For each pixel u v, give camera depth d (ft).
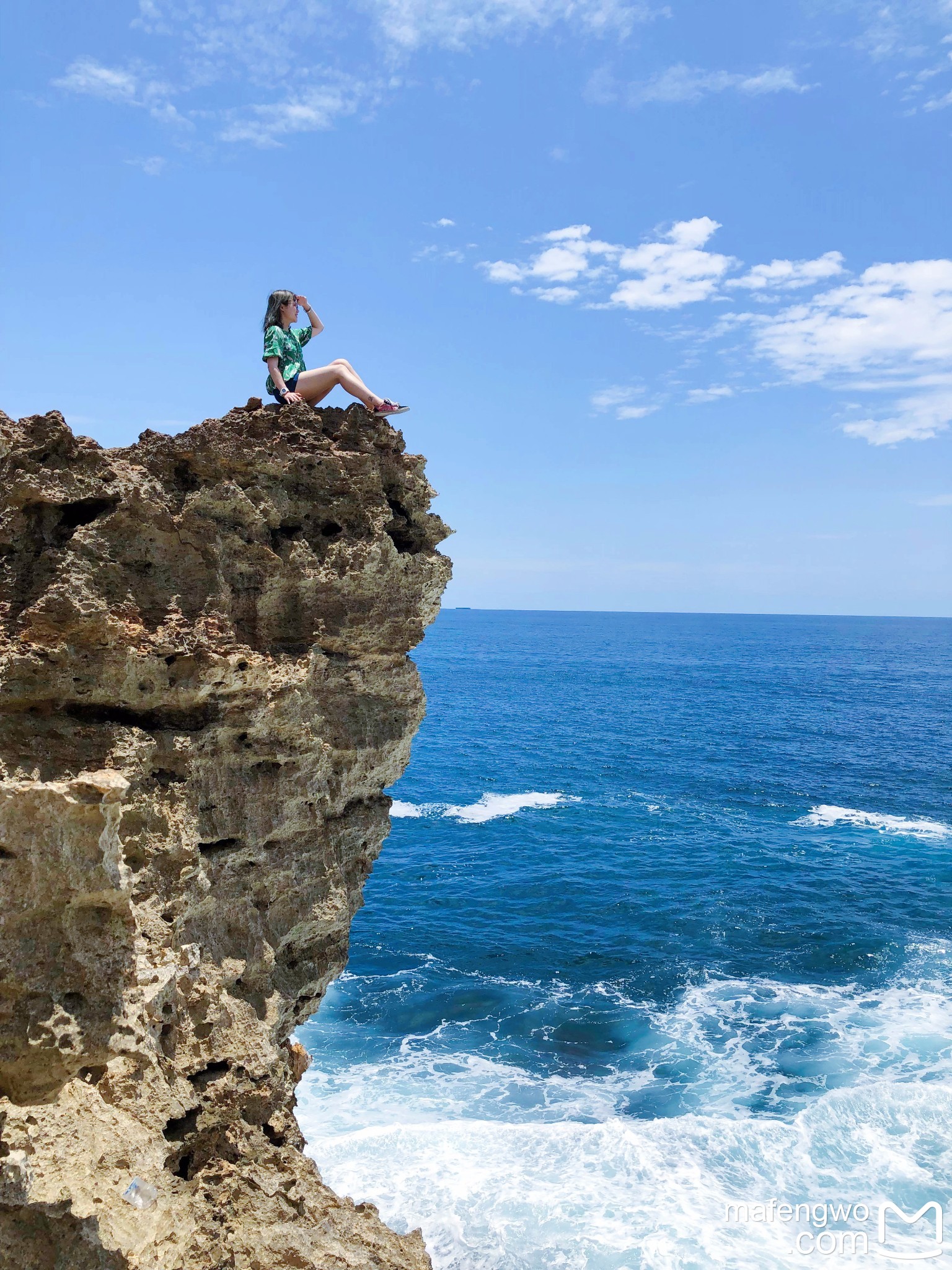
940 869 137.69
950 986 96.12
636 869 137.49
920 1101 71.82
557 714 320.09
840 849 149.07
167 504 33.96
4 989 22.74
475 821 165.99
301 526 38.29
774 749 248.11
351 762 40.52
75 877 22.98
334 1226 30.68
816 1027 86.79
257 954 35.94
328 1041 85.10
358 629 39.19
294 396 38.47
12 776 28.89
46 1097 23.63
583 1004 92.79
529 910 119.65
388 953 105.60
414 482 41.73
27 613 30.19
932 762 228.84
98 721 31.68
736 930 112.47
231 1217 29.27
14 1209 22.58
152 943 30.01
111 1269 23.18
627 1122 71.05
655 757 233.76
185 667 32.42
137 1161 25.73
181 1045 30.96
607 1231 57.62
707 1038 85.10
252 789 35.68
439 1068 80.12
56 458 31.94
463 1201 60.59
